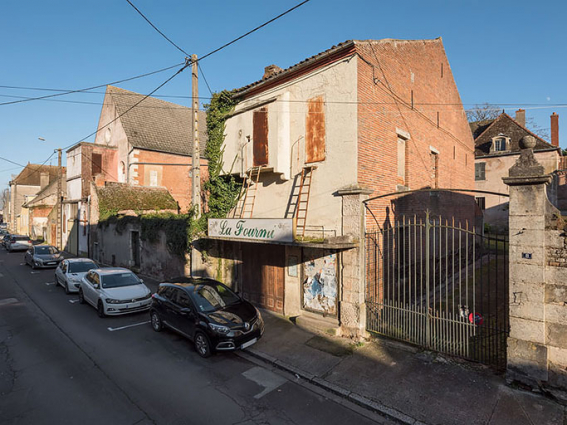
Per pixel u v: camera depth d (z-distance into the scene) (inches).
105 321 422.9
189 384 265.6
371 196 366.3
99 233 877.2
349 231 349.7
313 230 384.8
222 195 502.3
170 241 592.1
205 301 344.8
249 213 466.6
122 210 824.3
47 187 1750.7
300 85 405.7
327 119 375.9
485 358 286.7
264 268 455.2
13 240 1248.2
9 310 465.4
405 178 457.4
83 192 978.7
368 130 366.3
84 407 230.8
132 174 919.0
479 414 217.5
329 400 245.0
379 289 374.0
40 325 404.2
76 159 1032.8
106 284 459.2
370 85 371.6
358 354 310.3
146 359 311.6
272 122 416.5
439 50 566.3
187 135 1093.8
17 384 261.6
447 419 215.0
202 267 529.7
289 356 310.5
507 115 1236.5
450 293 514.6
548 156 1085.8
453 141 634.8
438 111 563.5
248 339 318.0
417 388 250.8
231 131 494.3
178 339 363.6
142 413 224.8
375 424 217.3
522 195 244.8
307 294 395.2
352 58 354.0
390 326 337.1
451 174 617.9
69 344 345.7
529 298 240.7
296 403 240.4
